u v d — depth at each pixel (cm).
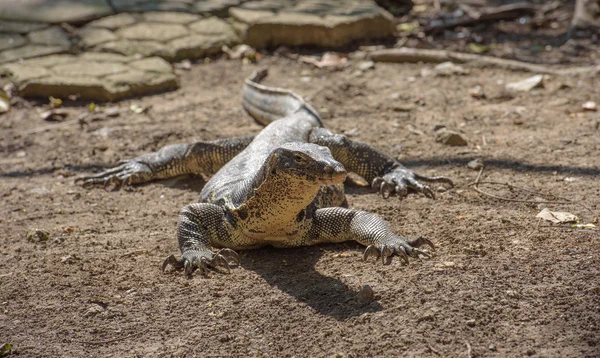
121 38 1235
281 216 580
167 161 805
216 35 1268
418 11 1446
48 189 797
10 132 976
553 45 1245
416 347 461
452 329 474
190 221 612
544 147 817
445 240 606
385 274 551
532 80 1048
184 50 1220
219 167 799
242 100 1052
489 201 690
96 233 677
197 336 497
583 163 759
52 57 1169
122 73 1123
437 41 1291
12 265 614
